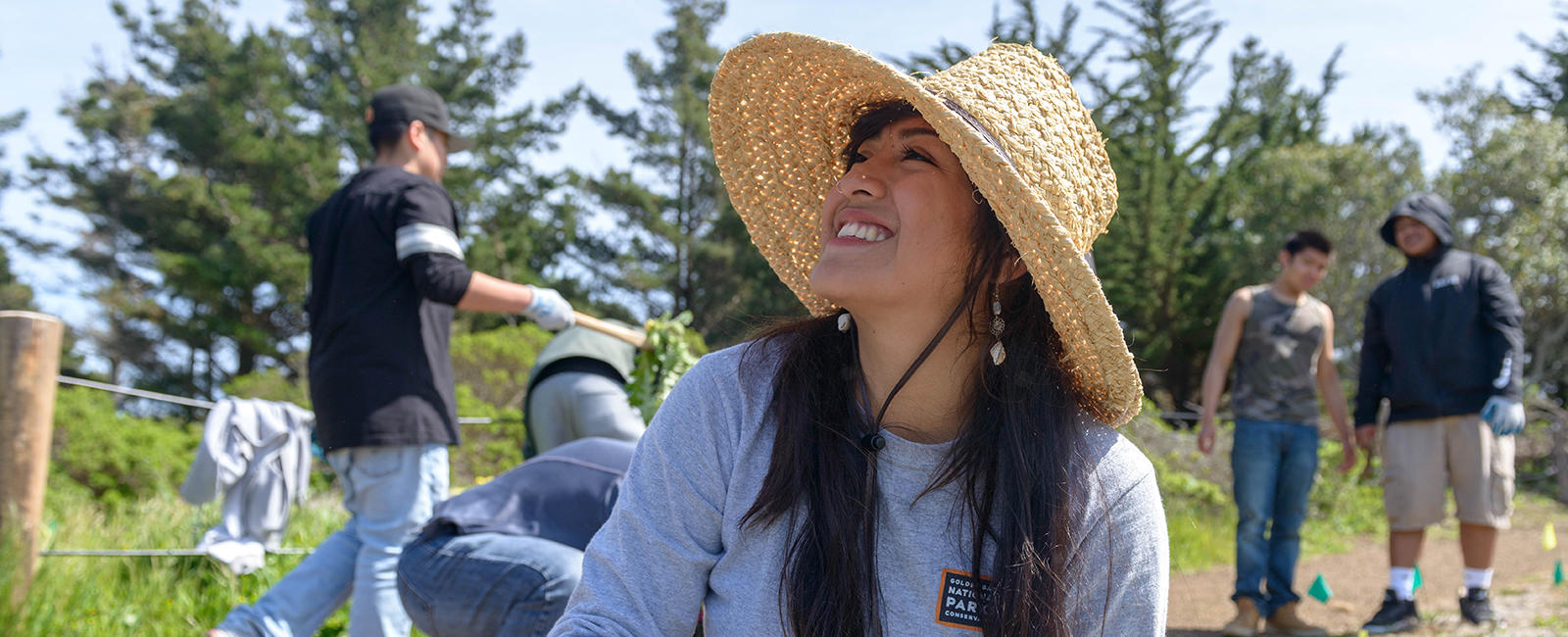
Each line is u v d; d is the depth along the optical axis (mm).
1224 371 5523
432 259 3496
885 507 1638
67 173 32125
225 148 29484
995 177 1534
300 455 5102
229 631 3254
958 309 1656
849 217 1688
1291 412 5344
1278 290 5465
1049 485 1622
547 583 2574
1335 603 6395
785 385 1687
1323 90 30516
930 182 1647
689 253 31156
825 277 1646
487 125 31688
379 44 31047
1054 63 1840
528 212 32375
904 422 1731
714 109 2020
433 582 2654
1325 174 19844
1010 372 1678
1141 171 22000
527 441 4004
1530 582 6660
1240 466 5383
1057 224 1530
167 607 4523
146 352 29766
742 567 1667
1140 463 1732
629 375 3881
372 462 3467
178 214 29141
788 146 2010
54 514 6605
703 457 1707
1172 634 5379
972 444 1643
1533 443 13656
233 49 30938
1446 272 5383
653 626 1686
